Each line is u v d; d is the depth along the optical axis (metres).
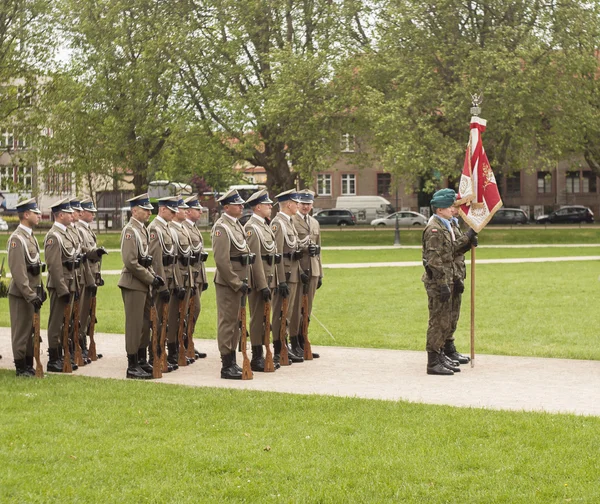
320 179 78.25
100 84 46.06
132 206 11.91
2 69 46.62
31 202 11.73
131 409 9.52
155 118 45.59
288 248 12.98
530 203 76.56
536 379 11.25
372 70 45.25
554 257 35.47
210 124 46.06
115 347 14.60
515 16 45.53
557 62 44.91
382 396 10.27
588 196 75.94
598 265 30.72
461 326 16.36
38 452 7.88
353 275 27.84
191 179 67.88
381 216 75.62
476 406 9.61
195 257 13.44
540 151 47.50
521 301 20.16
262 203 12.48
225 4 45.75
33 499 6.74
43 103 48.09
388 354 13.54
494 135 45.19
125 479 7.21
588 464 7.37
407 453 7.77
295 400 9.92
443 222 11.91
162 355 12.19
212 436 8.45
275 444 8.12
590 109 45.00
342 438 8.28
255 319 12.38
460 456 7.64
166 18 46.06
